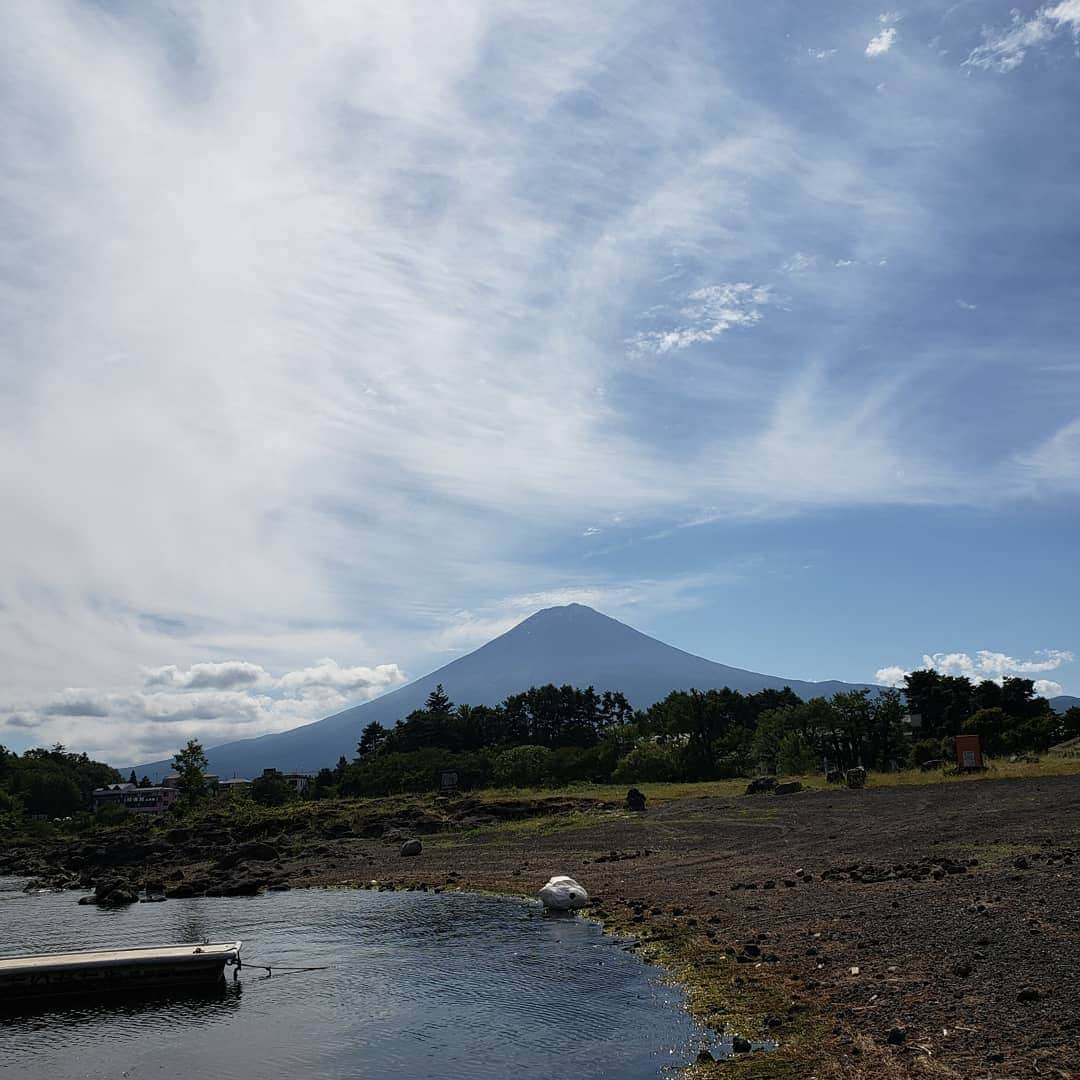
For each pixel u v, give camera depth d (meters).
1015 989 12.53
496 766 92.06
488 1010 15.16
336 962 19.94
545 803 52.28
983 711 98.75
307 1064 13.12
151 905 31.73
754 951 16.55
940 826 30.17
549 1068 12.14
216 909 29.42
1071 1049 10.25
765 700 124.50
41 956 19.08
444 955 19.84
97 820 89.06
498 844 41.47
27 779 138.38
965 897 18.59
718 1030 12.77
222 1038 14.67
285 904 29.70
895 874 22.20
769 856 29.23
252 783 104.12
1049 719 91.00
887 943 15.88
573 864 32.88
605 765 90.50
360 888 32.56
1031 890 18.41
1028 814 30.28
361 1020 15.23
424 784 88.38
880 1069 10.48
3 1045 14.85
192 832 50.88
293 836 48.88
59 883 41.44
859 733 77.38
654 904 23.08
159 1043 14.59
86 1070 13.45
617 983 16.06
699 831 37.97
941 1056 10.59
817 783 57.12
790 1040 11.96
